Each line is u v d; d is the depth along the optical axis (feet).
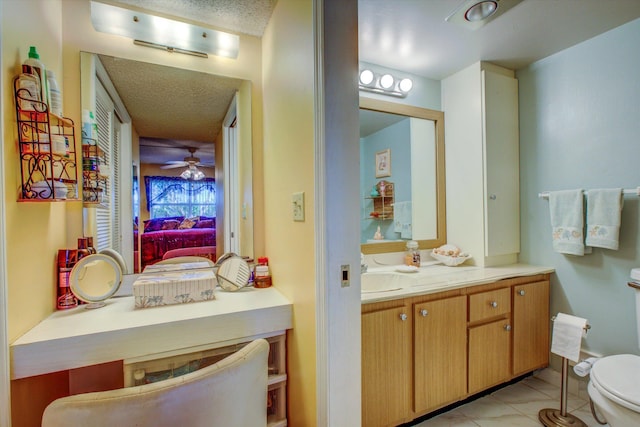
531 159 6.93
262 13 4.80
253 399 2.83
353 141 3.32
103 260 4.02
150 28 4.63
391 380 4.62
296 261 3.98
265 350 3.02
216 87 5.19
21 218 3.04
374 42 5.95
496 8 4.90
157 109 4.85
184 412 2.28
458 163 7.29
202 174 5.17
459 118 7.25
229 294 4.58
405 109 7.21
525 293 6.10
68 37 4.18
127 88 4.62
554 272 6.48
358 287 3.36
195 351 3.62
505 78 6.98
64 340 3.03
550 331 6.47
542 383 6.38
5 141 2.80
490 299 5.64
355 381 3.36
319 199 3.24
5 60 2.82
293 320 4.10
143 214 4.78
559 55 6.38
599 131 5.73
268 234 5.27
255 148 5.46
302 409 3.84
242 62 5.36
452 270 6.40
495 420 5.23
